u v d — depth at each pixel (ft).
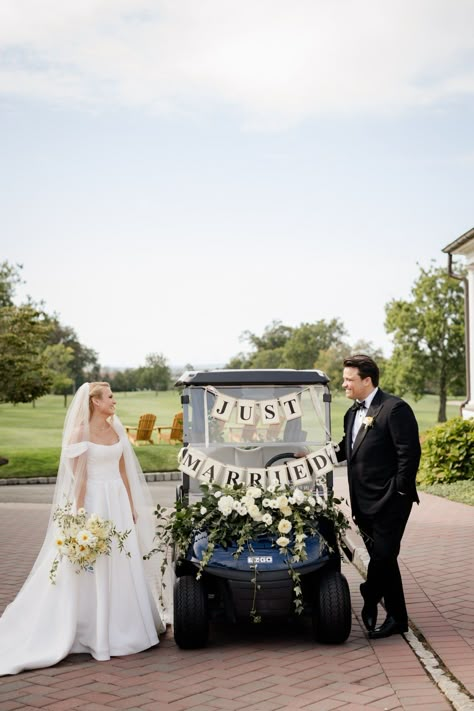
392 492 17.04
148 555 18.47
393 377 109.50
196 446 18.35
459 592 20.90
